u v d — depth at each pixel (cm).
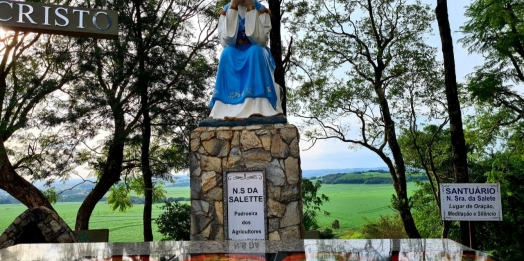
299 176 759
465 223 1225
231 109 809
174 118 1631
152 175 1684
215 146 785
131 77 1522
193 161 788
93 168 1714
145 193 1691
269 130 775
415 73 1941
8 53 1506
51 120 1481
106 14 823
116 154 1622
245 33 830
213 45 1670
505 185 1869
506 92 1612
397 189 2012
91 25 812
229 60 828
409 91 1980
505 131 1892
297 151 764
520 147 1828
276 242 534
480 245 2298
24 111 1513
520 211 2336
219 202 767
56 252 502
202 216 768
